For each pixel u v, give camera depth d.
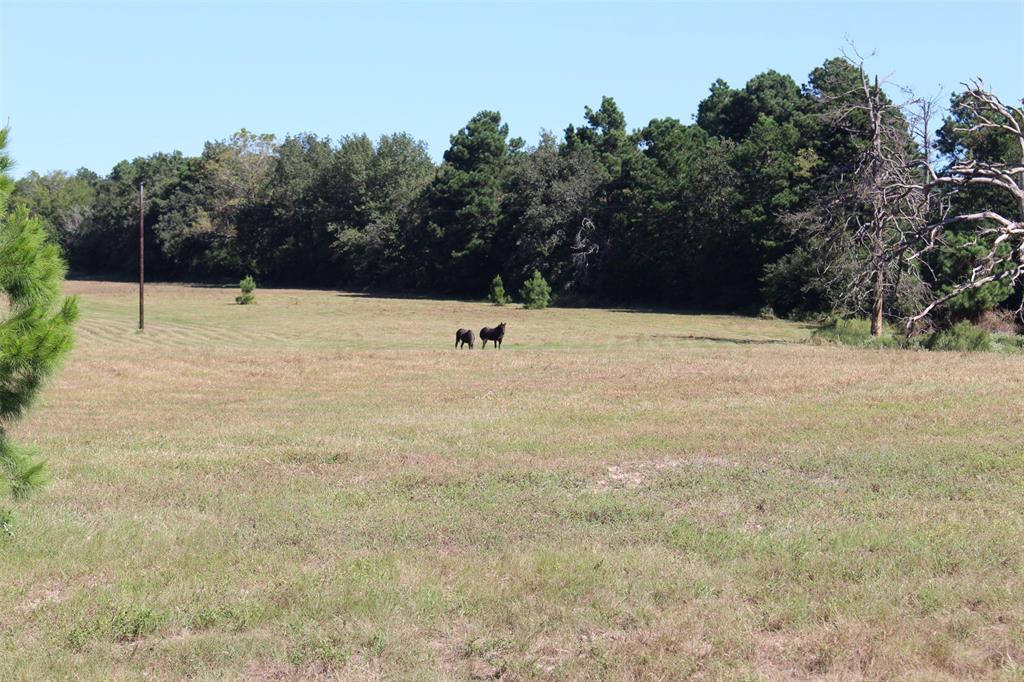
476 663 6.51
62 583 8.30
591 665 6.37
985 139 58.09
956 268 44.84
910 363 29.44
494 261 100.25
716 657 6.47
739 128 105.69
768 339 48.22
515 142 115.75
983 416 17.34
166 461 14.34
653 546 9.34
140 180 141.12
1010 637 6.66
